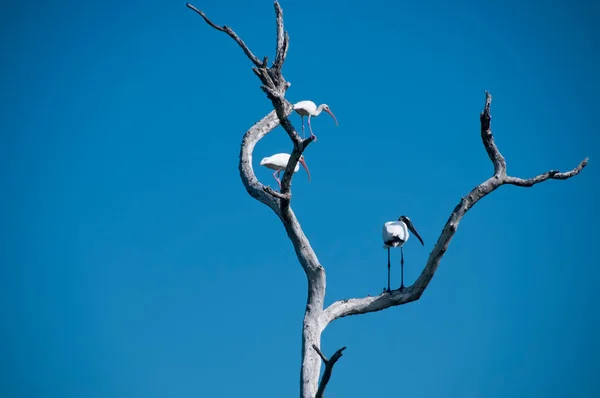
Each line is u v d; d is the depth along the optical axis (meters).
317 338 15.06
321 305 15.39
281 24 15.09
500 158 15.36
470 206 15.15
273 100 13.92
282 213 15.30
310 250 15.42
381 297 15.77
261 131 18.36
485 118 15.16
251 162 17.81
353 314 15.87
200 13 14.46
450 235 15.03
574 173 15.59
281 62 14.75
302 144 14.06
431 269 15.30
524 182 15.34
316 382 14.73
